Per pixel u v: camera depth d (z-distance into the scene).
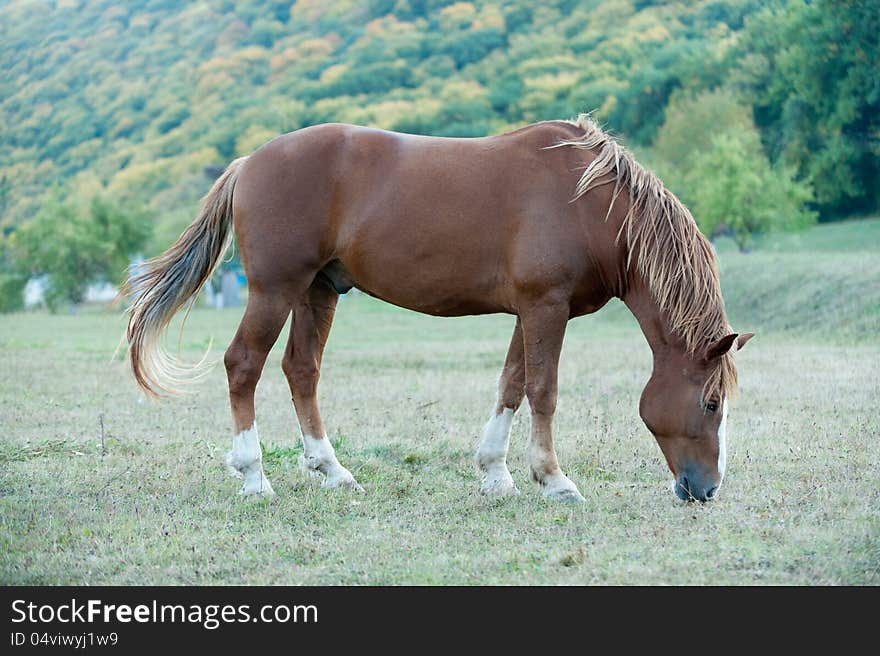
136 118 78.69
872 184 42.28
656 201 5.93
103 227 45.88
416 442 8.00
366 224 6.20
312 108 65.94
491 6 76.44
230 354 6.36
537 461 6.14
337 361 14.79
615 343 16.92
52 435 8.46
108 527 5.59
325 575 4.80
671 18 65.00
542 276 5.91
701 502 5.82
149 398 6.54
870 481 6.21
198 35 88.81
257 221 6.27
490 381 11.79
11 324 29.02
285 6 89.00
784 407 9.04
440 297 6.23
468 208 6.03
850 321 16.48
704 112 46.41
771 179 34.56
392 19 79.69
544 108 58.56
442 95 63.28
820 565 4.70
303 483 6.64
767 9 50.75
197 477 6.92
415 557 5.02
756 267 22.34
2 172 76.31
